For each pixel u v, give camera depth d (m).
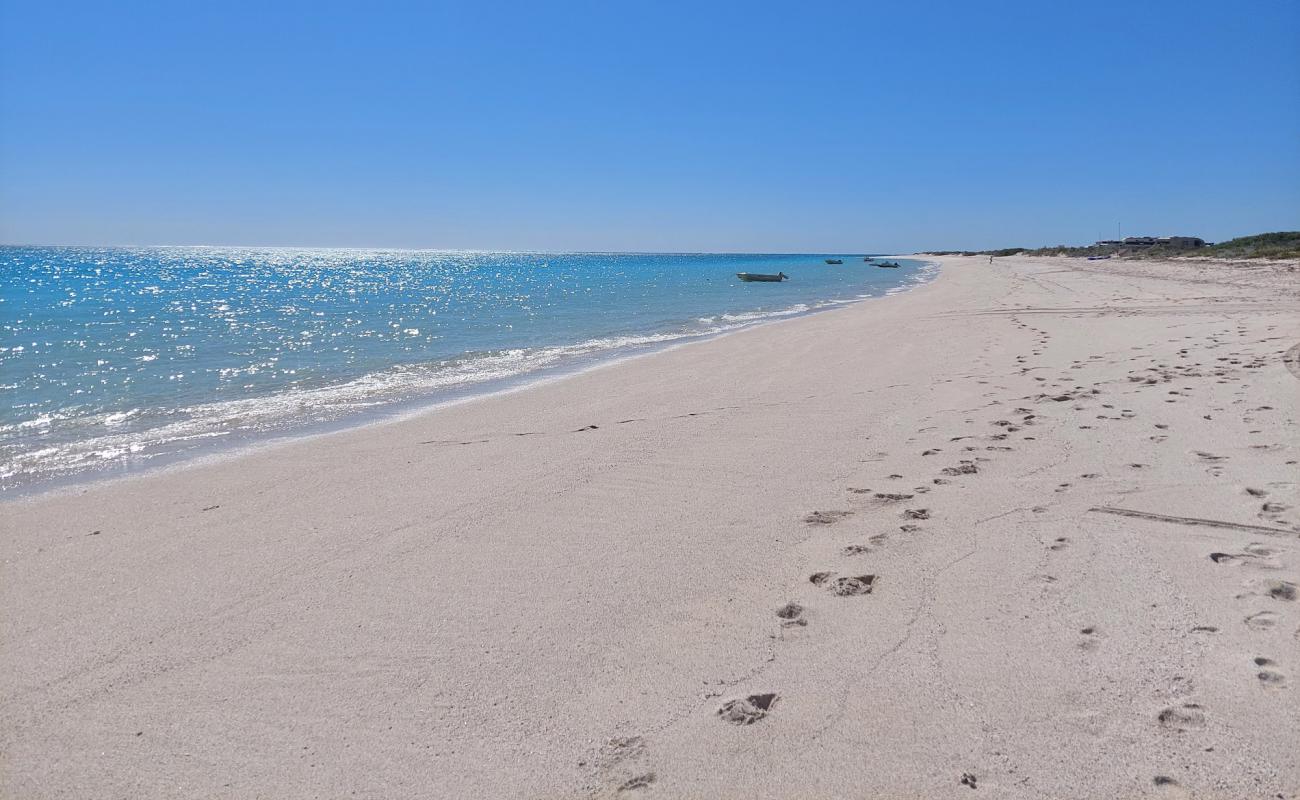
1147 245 83.69
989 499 4.87
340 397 10.24
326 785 2.48
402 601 3.80
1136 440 5.95
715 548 4.34
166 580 4.16
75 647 3.44
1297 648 2.91
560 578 4.01
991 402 7.84
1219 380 8.05
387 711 2.88
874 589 3.72
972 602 3.50
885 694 2.83
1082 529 4.25
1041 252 99.75
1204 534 4.04
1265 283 24.81
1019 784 2.30
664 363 12.53
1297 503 4.36
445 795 2.41
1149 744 2.44
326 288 47.84
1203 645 2.98
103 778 2.54
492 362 13.59
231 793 2.45
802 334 16.25
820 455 6.18
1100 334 13.20
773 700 2.84
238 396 10.39
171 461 6.98
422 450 6.97
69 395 10.47
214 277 65.88
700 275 67.81
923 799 2.28
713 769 2.47
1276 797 2.17
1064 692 2.75
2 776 2.57
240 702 2.97
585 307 28.38
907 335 14.97
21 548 4.72
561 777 2.48
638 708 2.83
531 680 3.05
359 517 5.11
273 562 4.37
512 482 5.78
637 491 5.45
